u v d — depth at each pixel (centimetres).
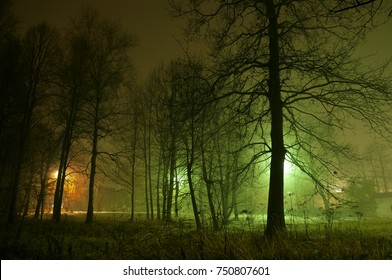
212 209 1384
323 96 1056
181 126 1378
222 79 1087
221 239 793
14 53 1956
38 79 2022
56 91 2230
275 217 971
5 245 847
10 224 1614
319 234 947
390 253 697
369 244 801
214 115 1191
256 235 913
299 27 1030
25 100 2034
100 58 2258
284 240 768
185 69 1251
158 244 874
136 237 1099
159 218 2509
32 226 1561
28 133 2069
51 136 2459
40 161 2573
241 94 1089
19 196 2238
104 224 1833
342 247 720
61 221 2102
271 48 1082
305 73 1045
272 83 1052
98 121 2191
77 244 1000
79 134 2214
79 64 2220
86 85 2234
